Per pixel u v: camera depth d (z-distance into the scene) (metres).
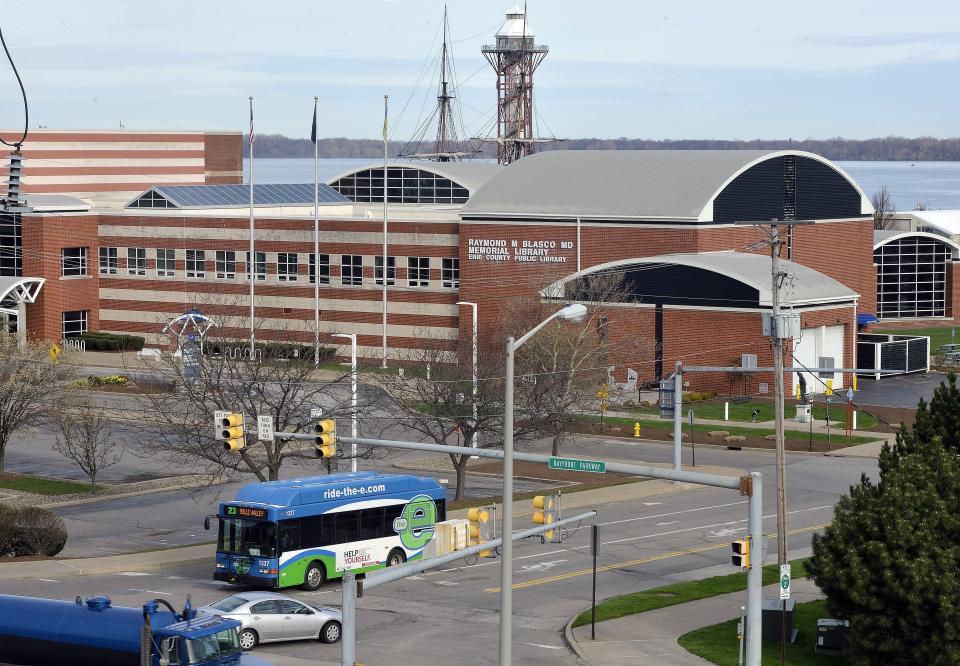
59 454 101.44
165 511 82.62
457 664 49.22
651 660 50.12
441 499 68.06
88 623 43.75
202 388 87.75
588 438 107.62
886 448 53.81
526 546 72.12
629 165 140.75
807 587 62.22
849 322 130.38
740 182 135.38
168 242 153.25
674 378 94.25
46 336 153.25
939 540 48.00
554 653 51.09
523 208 136.75
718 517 79.31
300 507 61.41
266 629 50.72
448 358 110.75
